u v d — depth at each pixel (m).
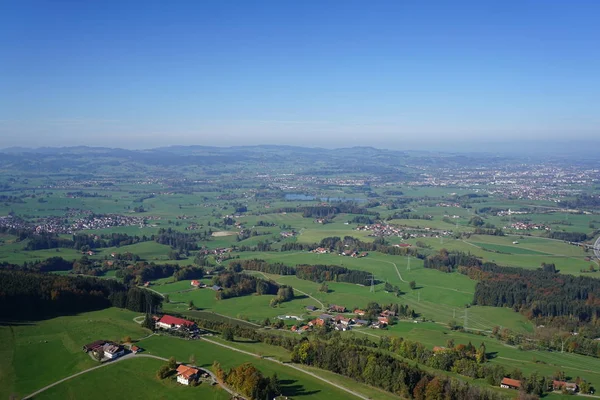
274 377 141.50
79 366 155.75
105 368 154.62
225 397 136.00
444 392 143.38
